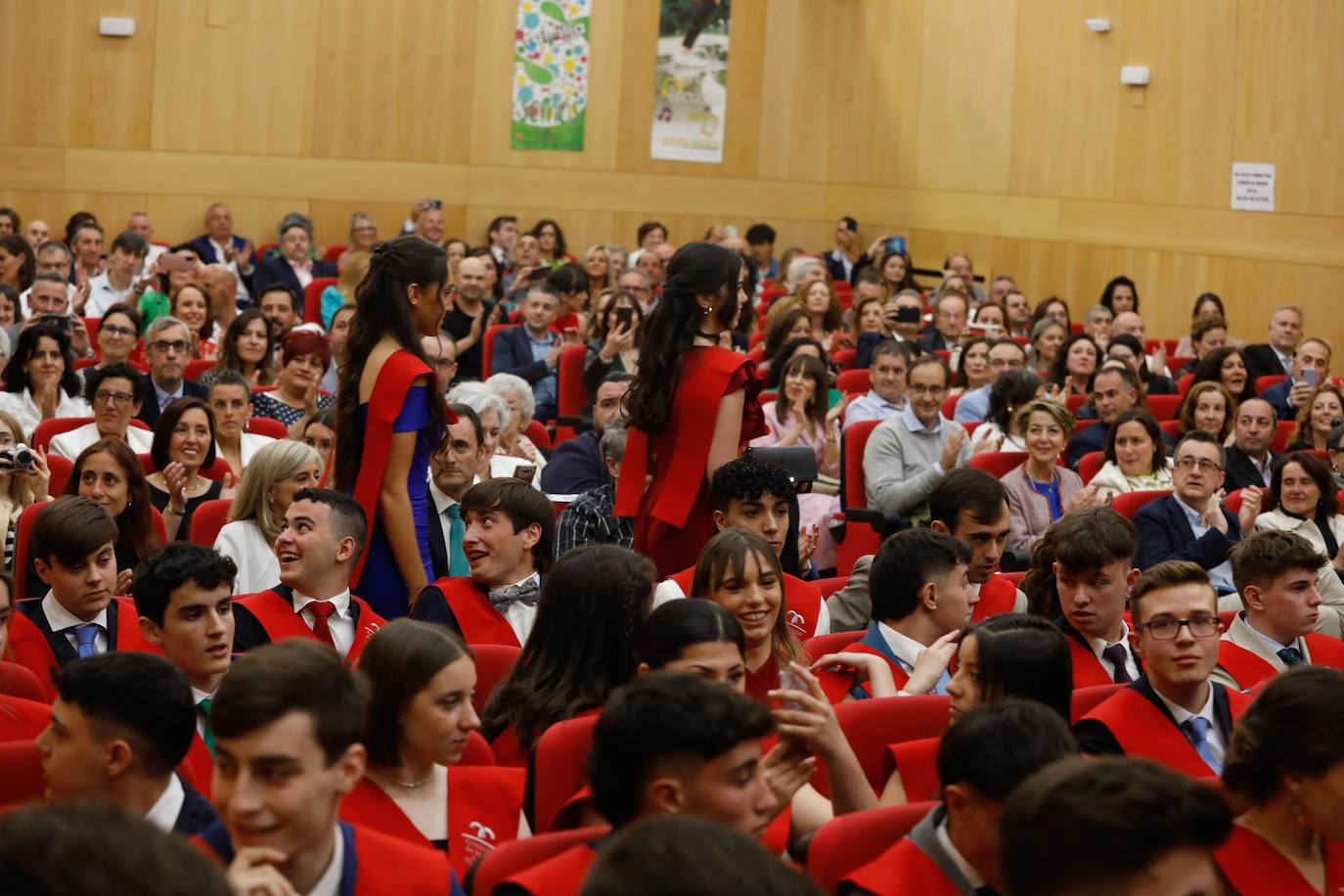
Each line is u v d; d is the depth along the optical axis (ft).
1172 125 49.47
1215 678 16.42
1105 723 13.66
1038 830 6.77
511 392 27.32
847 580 19.27
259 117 55.01
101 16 52.60
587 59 58.70
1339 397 30.86
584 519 19.86
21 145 52.29
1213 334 41.98
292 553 15.37
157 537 19.77
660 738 8.32
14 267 39.22
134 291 40.68
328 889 8.76
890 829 10.30
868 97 60.54
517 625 16.19
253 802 8.27
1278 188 46.42
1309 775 9.89
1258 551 16.55
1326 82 45.01
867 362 40.32
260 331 32.01
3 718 12.64
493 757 12.51
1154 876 6.61
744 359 15.96
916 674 14.17
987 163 56.03
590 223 59.67
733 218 61.41
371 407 15.39
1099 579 16.15
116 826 5.10
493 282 47.11
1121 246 51.31
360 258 42.19
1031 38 54.19
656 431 16.20
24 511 18.67
